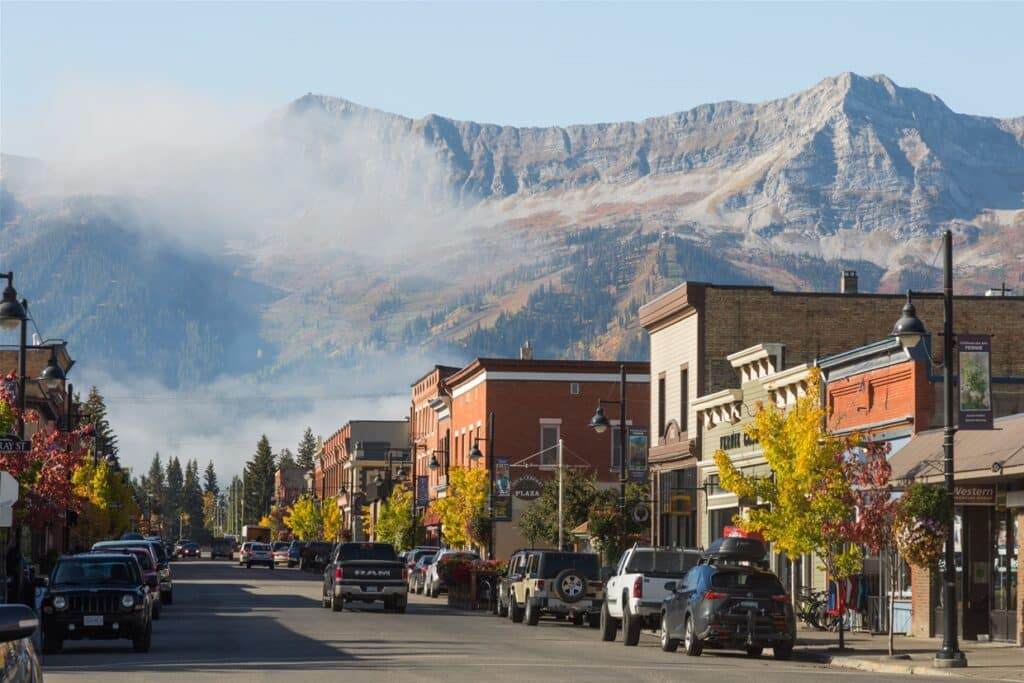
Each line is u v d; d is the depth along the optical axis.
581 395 99.31
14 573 48.47
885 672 31.50
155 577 50.16
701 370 64.56
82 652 34.69
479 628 46.97
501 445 98.75
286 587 86.94
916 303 63.72
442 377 121.88
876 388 47.72
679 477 67.69
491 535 93.69
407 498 124.12
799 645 39.34
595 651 35.94
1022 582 37.47
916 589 42.75
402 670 28.42
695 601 35.16
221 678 26.48
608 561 66.38
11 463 47.38
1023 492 37.19
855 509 37.62
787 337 64.81
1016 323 63.75
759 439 40.12
